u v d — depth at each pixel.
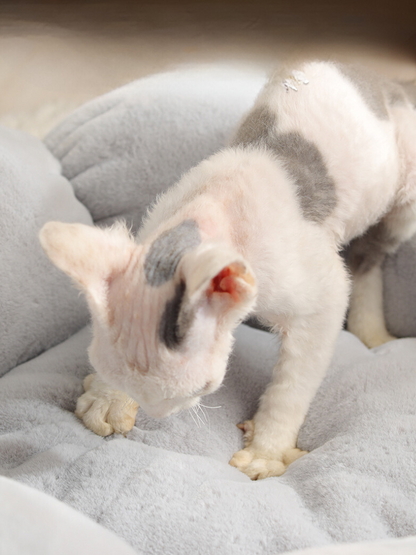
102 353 0.41
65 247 0.40
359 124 0.50
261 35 0.97
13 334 0.52
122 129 0.59
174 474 0.44
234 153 0.48
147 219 0.48
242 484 0.45
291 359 0.49
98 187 0.59
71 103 0.82
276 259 0.46
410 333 0.58
